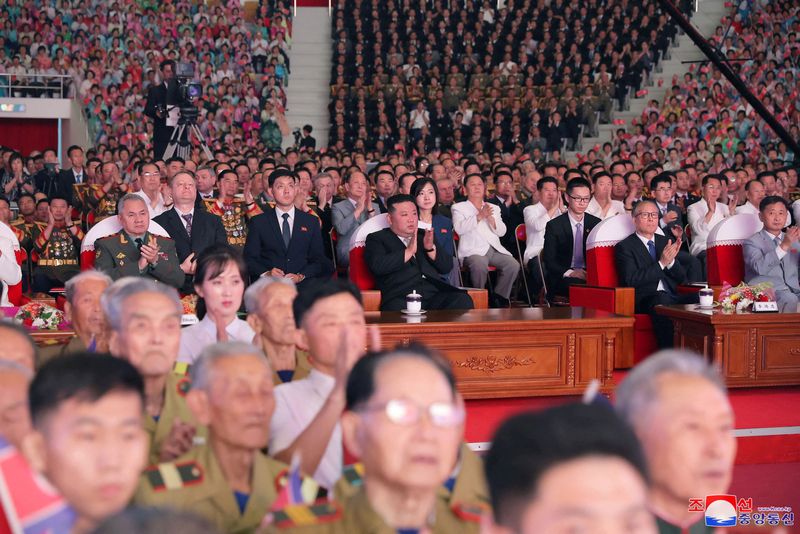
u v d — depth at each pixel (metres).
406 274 7.54
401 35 21.92
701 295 7.24
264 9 22.36
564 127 19.55
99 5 21.31
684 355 2.23
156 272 7.21
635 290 8.05
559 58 21.16
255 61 21.70
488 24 22.06
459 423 2.04
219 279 4.44
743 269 8.55
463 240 9.98
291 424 3.18
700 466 2.08
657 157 17.81
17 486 1.97
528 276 10.02
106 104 19.86
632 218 8.41
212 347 2.71
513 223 10.79
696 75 20.22
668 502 2.19
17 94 19.19
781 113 19.41
